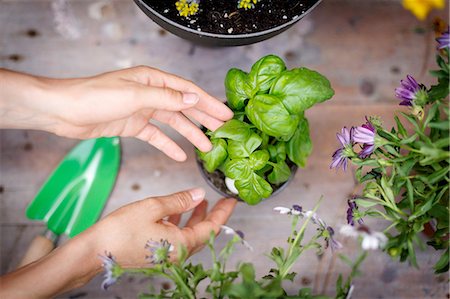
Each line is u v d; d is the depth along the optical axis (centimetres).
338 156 70
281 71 72
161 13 80
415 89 67
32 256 83
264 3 81
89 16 88
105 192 86
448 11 88
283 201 87
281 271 64
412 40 89
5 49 87
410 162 65
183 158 82
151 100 71
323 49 89
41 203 86
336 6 89
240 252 86
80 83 71
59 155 88
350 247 86
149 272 63
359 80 89
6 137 87
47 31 88
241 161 72
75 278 71
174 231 74
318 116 88
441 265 67
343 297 64
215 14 80
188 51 88
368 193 67
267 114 70
